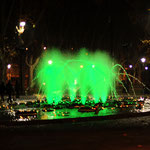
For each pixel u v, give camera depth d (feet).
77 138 30.58
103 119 44.27
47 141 29.25
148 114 50.08
